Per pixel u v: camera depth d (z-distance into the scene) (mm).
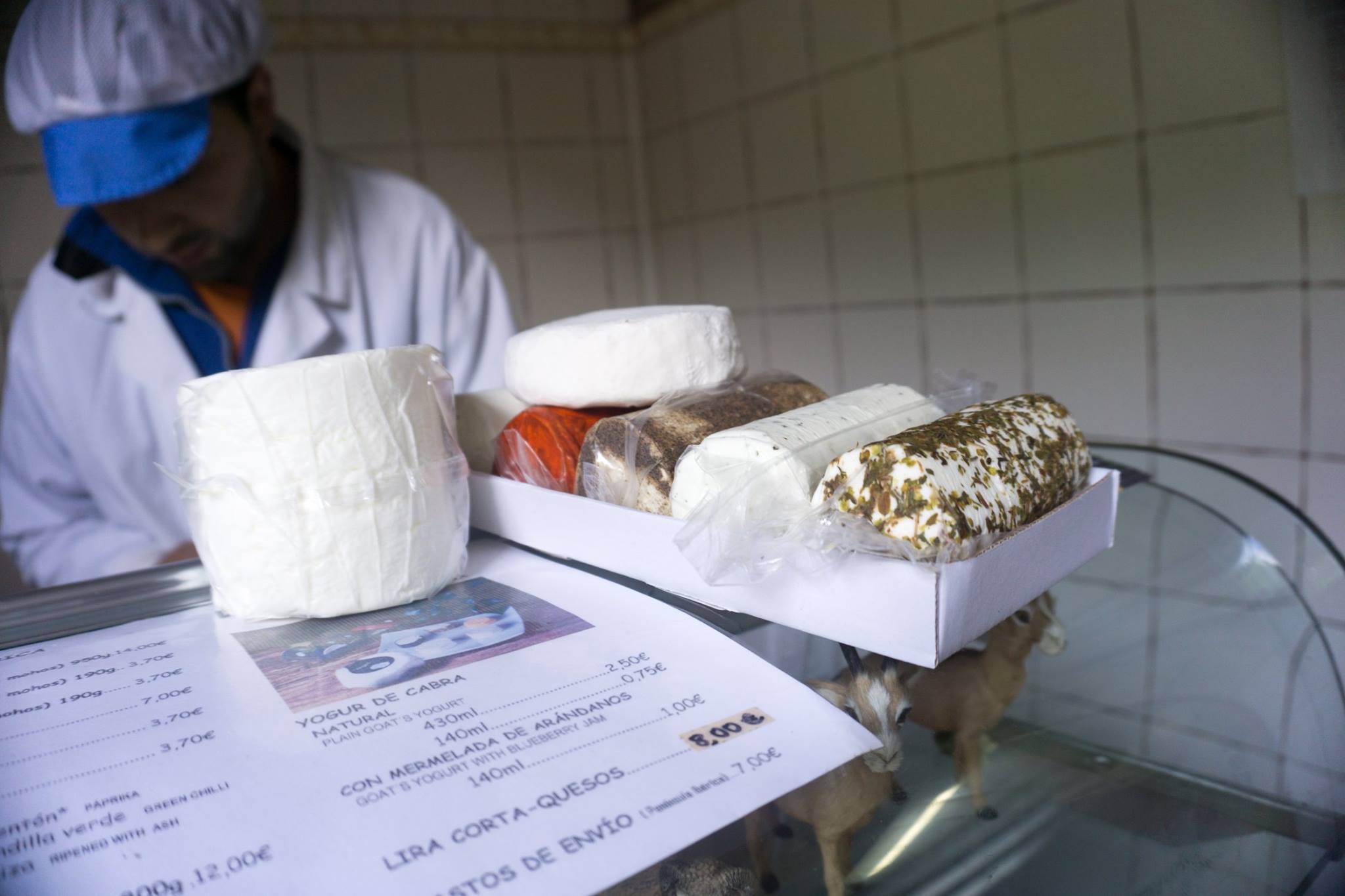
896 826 310
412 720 340
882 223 1563
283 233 1191
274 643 423
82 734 342
